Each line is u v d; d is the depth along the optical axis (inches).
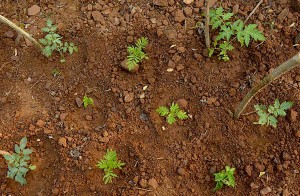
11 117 33.6
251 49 35.0
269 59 34.5
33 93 34.6
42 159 32.2
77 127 33.1
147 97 33.9
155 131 32.6
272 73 25.3
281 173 30.9
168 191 30.8
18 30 32.7
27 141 32.7
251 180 30.8
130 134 32.8
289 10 36.4
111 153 30.6
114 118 33.3
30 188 31.2
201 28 36.0
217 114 33.0
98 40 36.1
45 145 32.7
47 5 37.7
